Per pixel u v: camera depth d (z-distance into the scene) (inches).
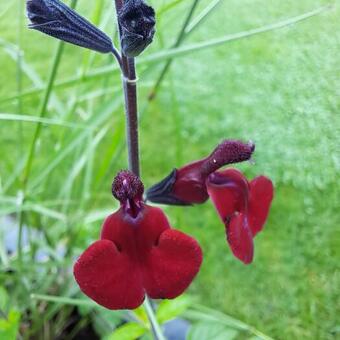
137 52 2.1
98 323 3.7
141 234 2.1
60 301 3.2
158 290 2.0
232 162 2.5
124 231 2.1
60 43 2.8
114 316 3.4
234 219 2.3
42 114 3.0
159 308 3.0
